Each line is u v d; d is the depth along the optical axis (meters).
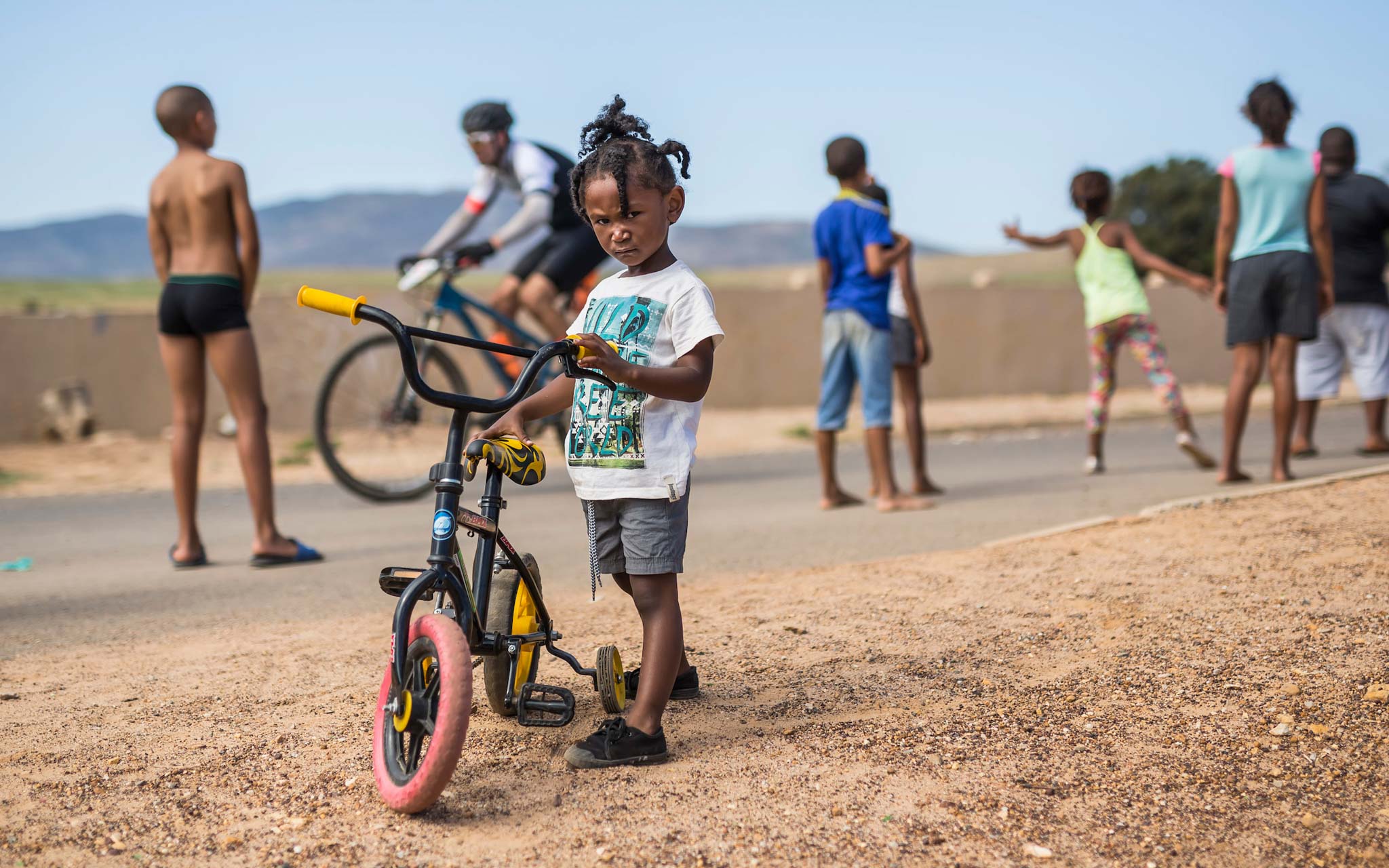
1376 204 7.96
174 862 2.42
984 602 4.29
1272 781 2.73
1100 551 4.99
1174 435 11.05
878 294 6.79
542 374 7.71
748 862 2.38
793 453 10.78
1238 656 3.51
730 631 4.11
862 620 4.15
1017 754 2.91
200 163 5.52
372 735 3.13
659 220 2.93
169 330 5.66
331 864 2.39
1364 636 3.58
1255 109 6.54
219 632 4.37
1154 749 2.92
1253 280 6.59
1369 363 8.23
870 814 2.59
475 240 8.05
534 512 7.17
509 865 2.37
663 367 2.83
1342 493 5.83
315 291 2.60
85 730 3.22
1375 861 2.38
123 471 9.75
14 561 6.07
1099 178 7.82
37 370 11.55
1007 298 15.78
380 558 5.91
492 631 3.07
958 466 9.25
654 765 2.88
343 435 7.91
